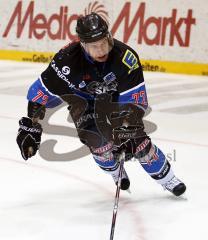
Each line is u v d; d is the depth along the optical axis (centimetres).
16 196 1048
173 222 926
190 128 1681
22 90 2214
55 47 2834
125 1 2684
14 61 2922
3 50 2948
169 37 2644
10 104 1962
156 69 2689
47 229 883
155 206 1004
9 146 1430
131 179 1168
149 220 934
